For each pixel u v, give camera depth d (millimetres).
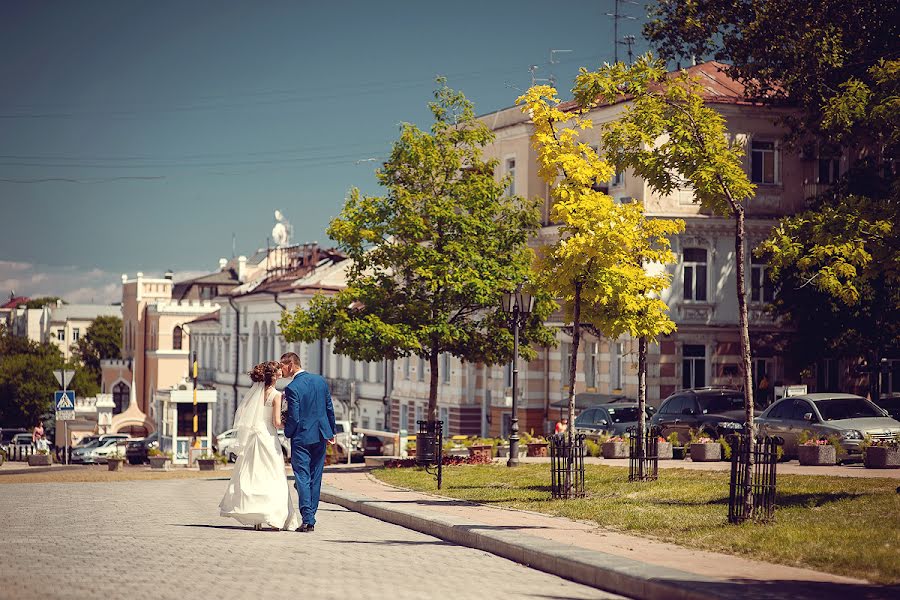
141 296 111000
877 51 35438
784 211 46500
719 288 46156
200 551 12078
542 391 52219
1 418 106000
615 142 16922
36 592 9008
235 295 87188
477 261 33125
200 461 43250
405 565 11484
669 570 10070
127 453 62250
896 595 8875
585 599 9562
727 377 46031
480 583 10328
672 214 45750
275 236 102125
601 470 24062
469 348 34625
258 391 14914
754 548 11570
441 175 34219
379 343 32844
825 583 9438
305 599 9023
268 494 14703
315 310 34344
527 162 52562
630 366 46094
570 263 18250
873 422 26297
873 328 41531
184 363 105812
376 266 35156
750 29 39031
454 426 56625
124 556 11508
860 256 16672
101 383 124312
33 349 115438
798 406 27516
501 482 23000
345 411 70062
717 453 26672
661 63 16891
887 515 14062
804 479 19312
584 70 17359
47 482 33844
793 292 42312
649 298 21141
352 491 22250
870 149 44875
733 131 46156
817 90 36688
